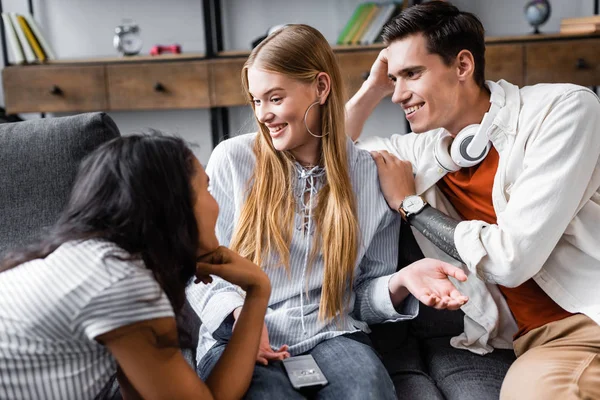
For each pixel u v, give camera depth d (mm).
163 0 3535
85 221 963
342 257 1340
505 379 1276
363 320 1423
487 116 1360
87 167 997
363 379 1148
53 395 950
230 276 1103
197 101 3227
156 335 917
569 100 1271
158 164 969
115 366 1003
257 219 1350
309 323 1328
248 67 1335
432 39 1351
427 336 1561
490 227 1287
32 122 1357
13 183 1312
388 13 3240
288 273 1354
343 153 1382
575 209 1253
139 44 3428
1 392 936
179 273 1019
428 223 1356
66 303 898
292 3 3521
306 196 1390
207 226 1056
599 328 1259
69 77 3242
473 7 3434
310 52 1326
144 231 950
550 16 3430
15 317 914
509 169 1332
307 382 1142
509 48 3066
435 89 1372
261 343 1241
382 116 3598
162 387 927
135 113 3660
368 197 1423
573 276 1300
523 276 1259
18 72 3256
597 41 3010
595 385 1197
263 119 1327
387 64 1562
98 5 3549
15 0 3521
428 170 1466
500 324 1463
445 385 1345
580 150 1238
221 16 3529
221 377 1043
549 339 1326
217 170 1404
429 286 1274
